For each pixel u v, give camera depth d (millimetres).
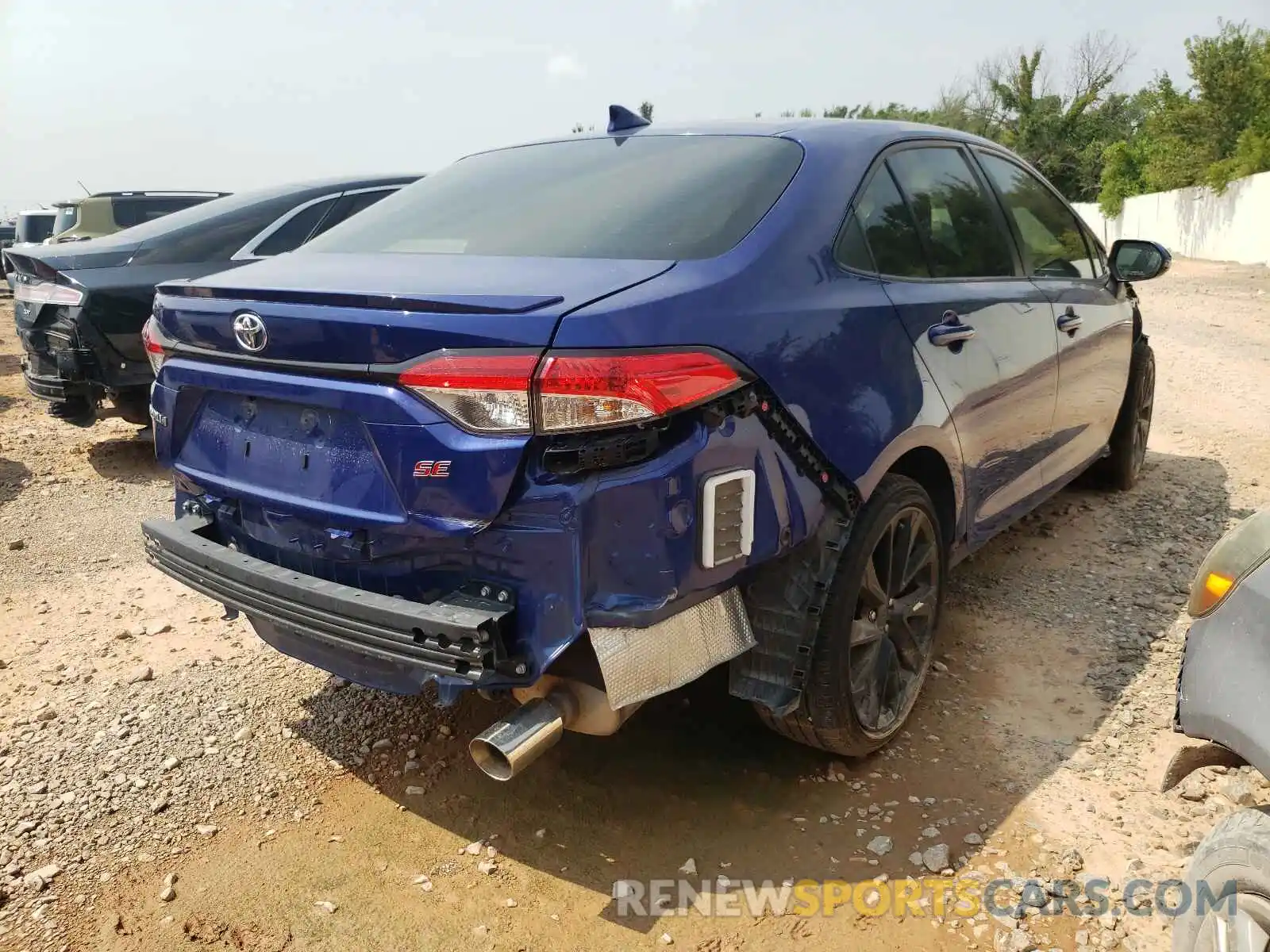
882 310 2793
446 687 2221
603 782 2936
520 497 2125
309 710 3367
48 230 16516
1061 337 3957
